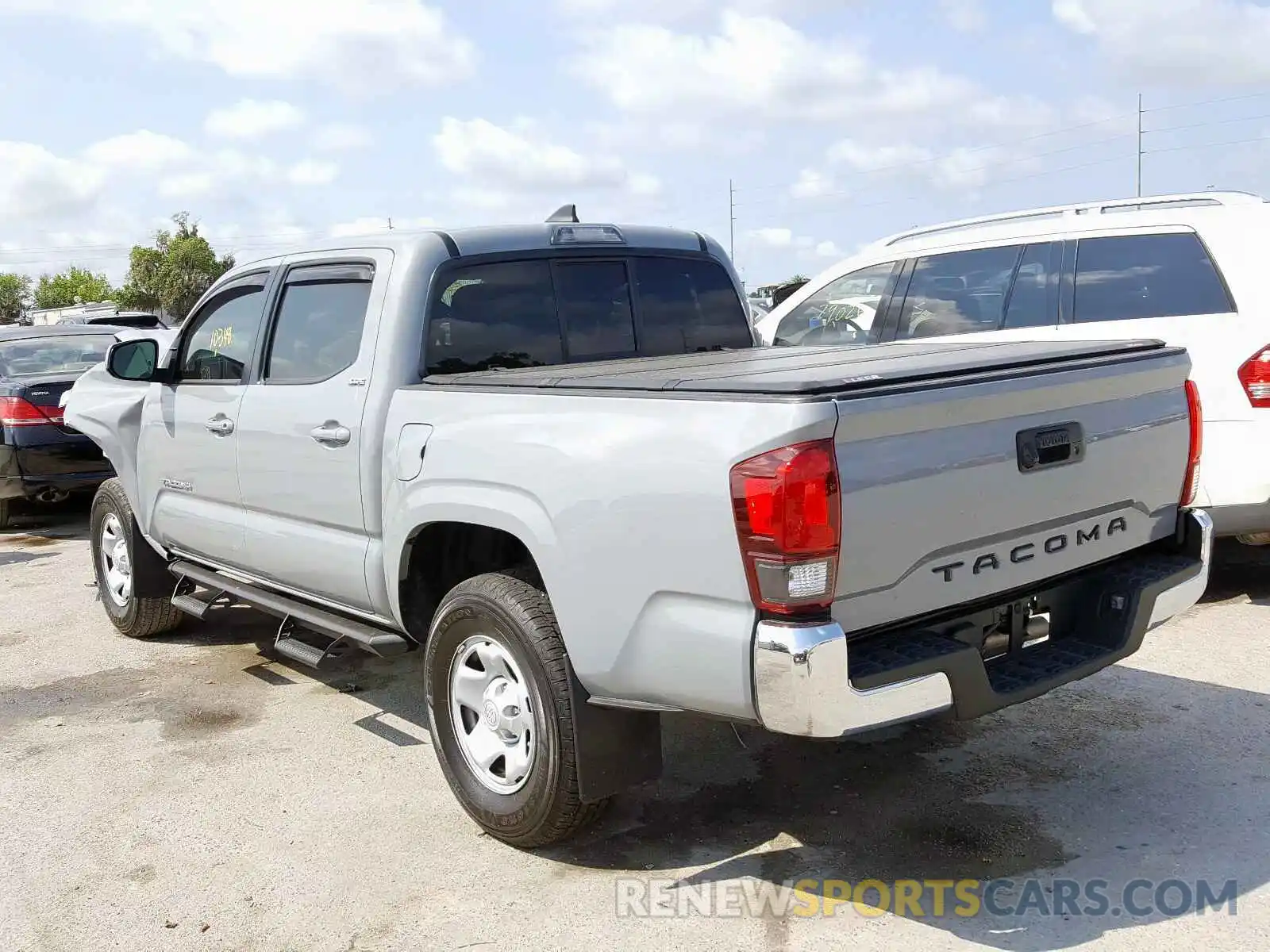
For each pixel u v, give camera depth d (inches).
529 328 171.6
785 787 157.3
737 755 168.9
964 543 119.5
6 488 368.8
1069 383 127.1
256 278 193.0
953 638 121.3
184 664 228.8
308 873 139.6
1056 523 129.4
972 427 118.7
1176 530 147.6
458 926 126.0
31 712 204.1
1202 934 117.3
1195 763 158.2
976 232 261.4
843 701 107.4
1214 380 217.8
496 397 139.8
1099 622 136.5
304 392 173.6
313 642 239.8
